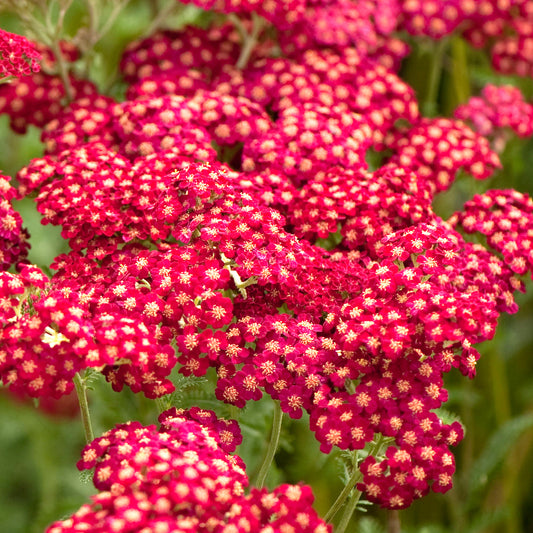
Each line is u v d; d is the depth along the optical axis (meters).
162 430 0.61
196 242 0.63
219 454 0.59
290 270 0.63
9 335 0.60
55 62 0.74
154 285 0.62
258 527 0.57
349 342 0.61
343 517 0.62
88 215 0.65
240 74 0.73
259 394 0.61
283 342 0.62
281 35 0.74
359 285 0.63
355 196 0.66
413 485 0.60
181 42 0.74
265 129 0.69
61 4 0.72
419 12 0.77
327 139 0.68
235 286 0.64
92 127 0.70
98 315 0.61
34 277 0.62
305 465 0.74
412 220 0.66
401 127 0.74
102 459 0.59
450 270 0.64
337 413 0.60
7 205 0.65
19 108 0.73
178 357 0.62
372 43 0.75
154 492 0.57
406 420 0.60
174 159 0.67
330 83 0.72
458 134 0.72
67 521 0.57
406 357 0.61
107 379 0.61
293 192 0.66
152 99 0.70
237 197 0.64
